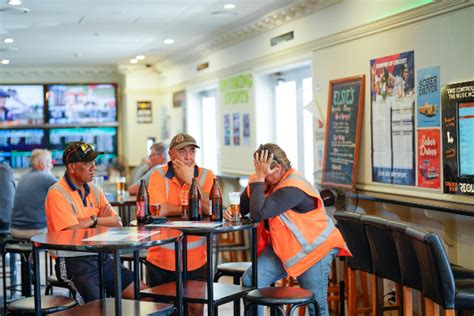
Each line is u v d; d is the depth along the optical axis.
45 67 13.38
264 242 4.38
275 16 7.83
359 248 5.00
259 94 8.91
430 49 5.38
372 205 6.23
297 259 4.11
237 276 4.48
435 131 5.32
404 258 4.32
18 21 8.35
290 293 3.85
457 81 5.07
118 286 3.20
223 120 10.14
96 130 14.00
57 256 4.19
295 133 8.45
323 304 4.18
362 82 6.31
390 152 5.94
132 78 13.72
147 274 4.54
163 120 13.63
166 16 8.22
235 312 4.11
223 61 10.08
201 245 4.39
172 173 4.49
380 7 5.99
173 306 3.54
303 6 7.21
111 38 9.91
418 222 5.64
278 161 4.18
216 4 7.50
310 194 4.16
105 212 4.51
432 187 5.36
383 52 6.01
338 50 6.76
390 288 6.11
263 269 4.23
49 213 4.18
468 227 4.99
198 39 10.07
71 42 10.22
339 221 5.15
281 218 4.14
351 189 6.04
